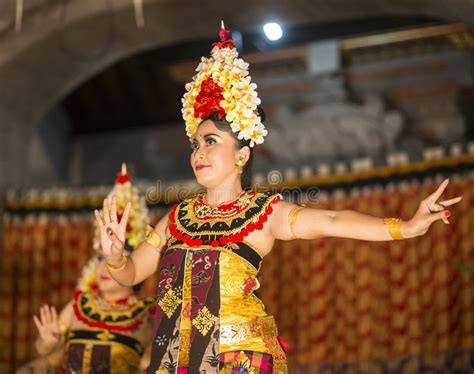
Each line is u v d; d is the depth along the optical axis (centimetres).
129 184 427
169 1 667
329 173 721
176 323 247
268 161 1014
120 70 998
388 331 672
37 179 1004
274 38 679
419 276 668
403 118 1017
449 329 643
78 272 782
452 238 654
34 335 769
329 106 1023
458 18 637
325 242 715
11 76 732
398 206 693
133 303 409
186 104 281
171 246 258
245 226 252
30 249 785
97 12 686
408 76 1019
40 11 699
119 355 396
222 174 263
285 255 732
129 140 1077
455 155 671
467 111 1011
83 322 400
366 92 1034
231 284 246
